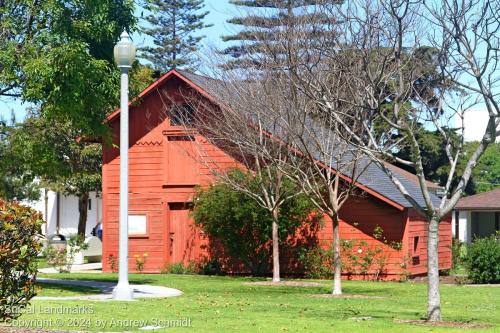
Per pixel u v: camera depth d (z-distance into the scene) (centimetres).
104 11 2353
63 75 2238
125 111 2069
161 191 3478
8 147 2595
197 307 1938
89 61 2291
